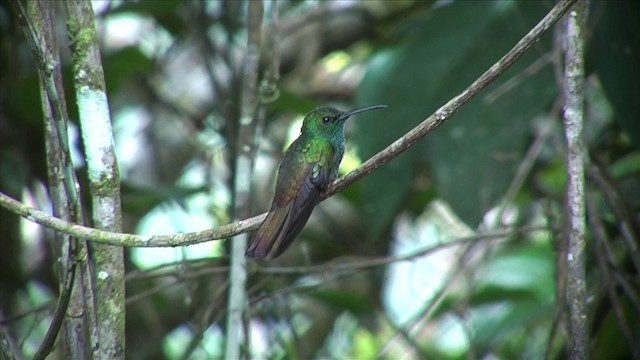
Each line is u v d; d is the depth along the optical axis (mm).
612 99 9609
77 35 6758
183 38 13617
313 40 14359
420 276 13812
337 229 13820
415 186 13227
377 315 13797
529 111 9992
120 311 6582
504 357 13438
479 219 9828
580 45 7652
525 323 12578
